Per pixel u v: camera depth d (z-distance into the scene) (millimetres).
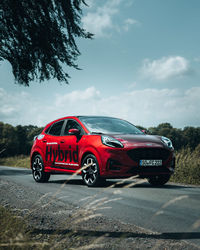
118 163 6328
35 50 12773
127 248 2691
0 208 3764
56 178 9477
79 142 7059
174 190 6250
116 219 3811
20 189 6480
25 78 13258
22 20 11984
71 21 12773
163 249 2666
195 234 3129
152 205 4691
